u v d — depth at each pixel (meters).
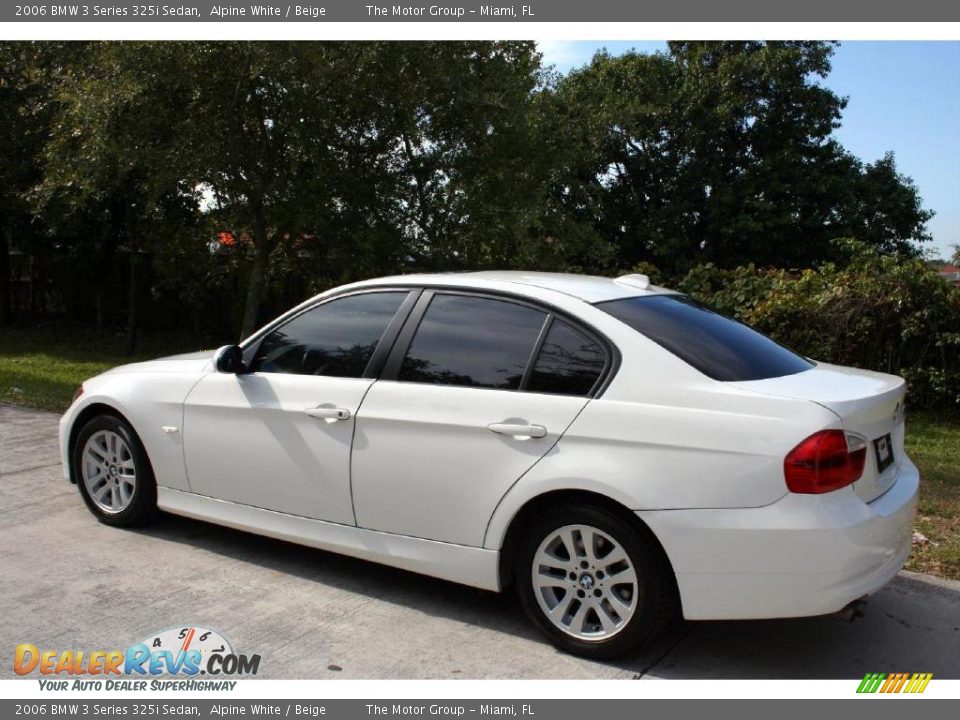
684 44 28.64
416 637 3.85
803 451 3.21
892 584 4.58
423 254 12.30
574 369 3.71
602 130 13.53
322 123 10.98
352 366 4.30
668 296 4.36
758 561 3.24
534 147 12.30
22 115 14.96
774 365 3.85
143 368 5.14
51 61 12.95
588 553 3.59
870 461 3.46
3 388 10.24
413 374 4.09
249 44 9.67
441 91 11.20
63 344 17.02
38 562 4.62
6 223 17.06
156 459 4.91
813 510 3.20
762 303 9.95
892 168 27.75
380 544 4.13
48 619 3.95
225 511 4.68
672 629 4.00
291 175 11.32
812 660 3.73
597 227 27.11
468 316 4.09
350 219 11.42
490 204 11.70
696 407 3.41
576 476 3.52
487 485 3.77
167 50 9.56
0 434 7.80
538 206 12.09
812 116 26.45
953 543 5.16
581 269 12.71
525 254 11.99
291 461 4.37
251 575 4.52
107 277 18.84
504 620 4.05
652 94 27.08
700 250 27.41
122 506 5.14
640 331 3.69
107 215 15.29
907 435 8.72
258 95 10.65
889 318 9.54
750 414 3.32
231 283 16.70
